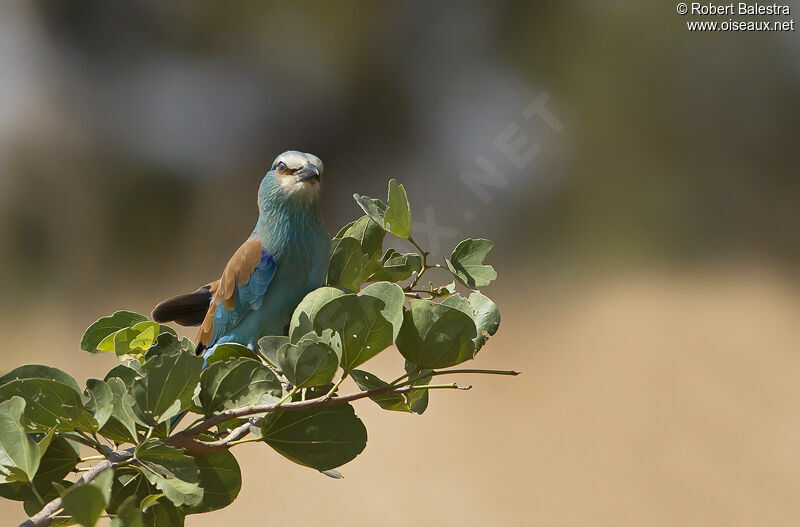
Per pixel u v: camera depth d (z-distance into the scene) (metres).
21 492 2.08
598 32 20.66
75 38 20.84
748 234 19.70
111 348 2.74
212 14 21.38
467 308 2.37
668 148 20.62
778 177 20.56
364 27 21.42
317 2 21.17
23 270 18.53
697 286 16.72
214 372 2.14
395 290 2.18
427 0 21.09
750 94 20.84
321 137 21.95
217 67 21.77
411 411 2.40
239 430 2.22
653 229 19.61
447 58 21.17
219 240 20.81
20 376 2.03
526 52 20.81
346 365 2.18
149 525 2.16
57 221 19.70
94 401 1.99
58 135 20.31
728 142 20.78
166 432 2.09
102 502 1.53
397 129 21.39
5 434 1.85
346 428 2.23
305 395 2.33
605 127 20.38
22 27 20.42
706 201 20.41
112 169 20.62
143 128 21.17
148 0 21.19
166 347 2.25
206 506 2.21
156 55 21.47
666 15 20.69
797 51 20.67
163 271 19.62
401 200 2.80
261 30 21.62
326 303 2.15
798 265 18.16
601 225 19.34
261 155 21.86
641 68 20.67
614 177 20.05
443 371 2.18
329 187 21.69
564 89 20.58
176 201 20.94
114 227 20.11
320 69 21.67
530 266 18.52
